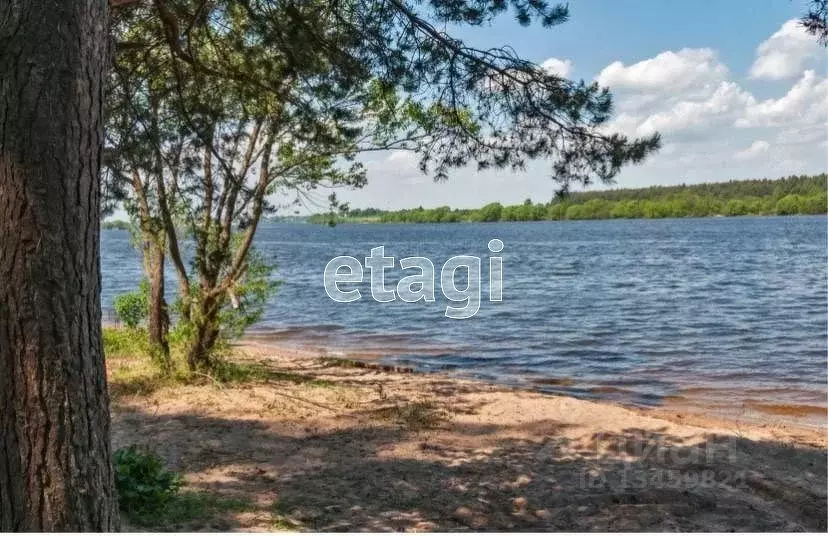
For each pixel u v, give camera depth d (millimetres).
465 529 5848
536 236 107875
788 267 46781
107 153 7797
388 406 10414
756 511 6258
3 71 3010
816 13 5348
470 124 7340
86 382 3150
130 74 7969
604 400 12375
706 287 35469
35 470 3012
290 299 31812
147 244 11789
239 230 11430
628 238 92812
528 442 8609
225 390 10883
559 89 6805
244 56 8258
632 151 6688
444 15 6879
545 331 21531
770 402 12195
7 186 2990
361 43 7367
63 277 3068
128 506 5512
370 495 6641
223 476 7078
